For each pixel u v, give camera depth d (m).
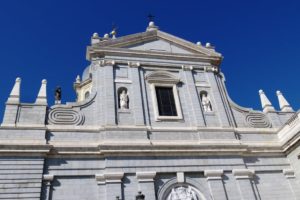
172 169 19.22
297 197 20.69
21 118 18.92
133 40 25.05
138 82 22.64
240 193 19.52
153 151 19.28
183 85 23.81
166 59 24.72
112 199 17.16
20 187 16.47
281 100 25.72
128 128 20.03
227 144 20.83
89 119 20.36
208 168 19.88
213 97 23.89
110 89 21.70
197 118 22.06
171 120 21.61
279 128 23.22
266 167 21.45
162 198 18.28
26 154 17.45
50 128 19.03
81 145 18.58
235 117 23.61
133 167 18.59
